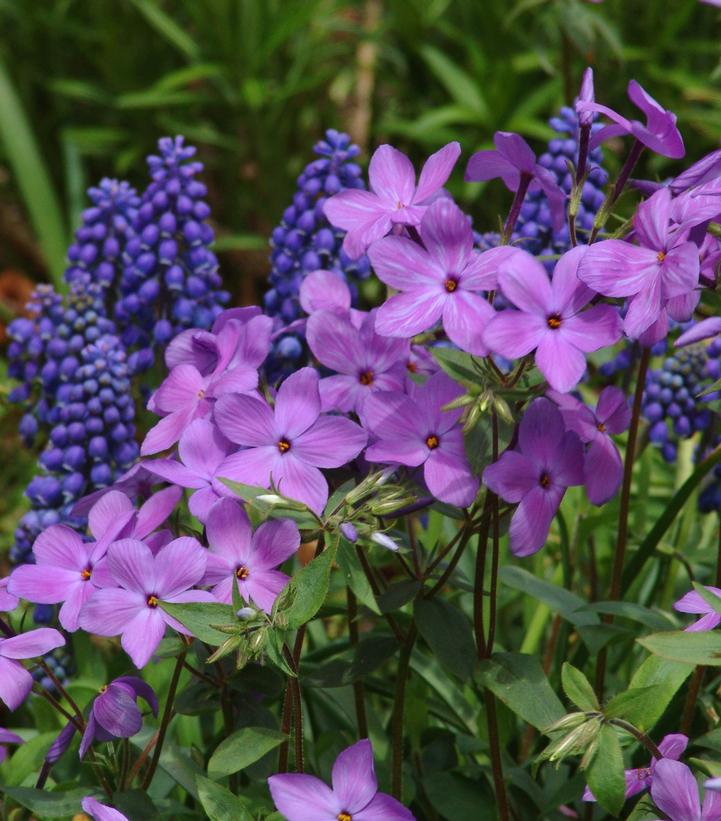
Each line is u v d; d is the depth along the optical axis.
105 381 0.88
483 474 0.73
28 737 0.87
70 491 0.89
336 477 0.76
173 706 0.78
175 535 0.78
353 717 0.84
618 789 0.72
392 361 0.76
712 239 0.77
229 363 0.76
